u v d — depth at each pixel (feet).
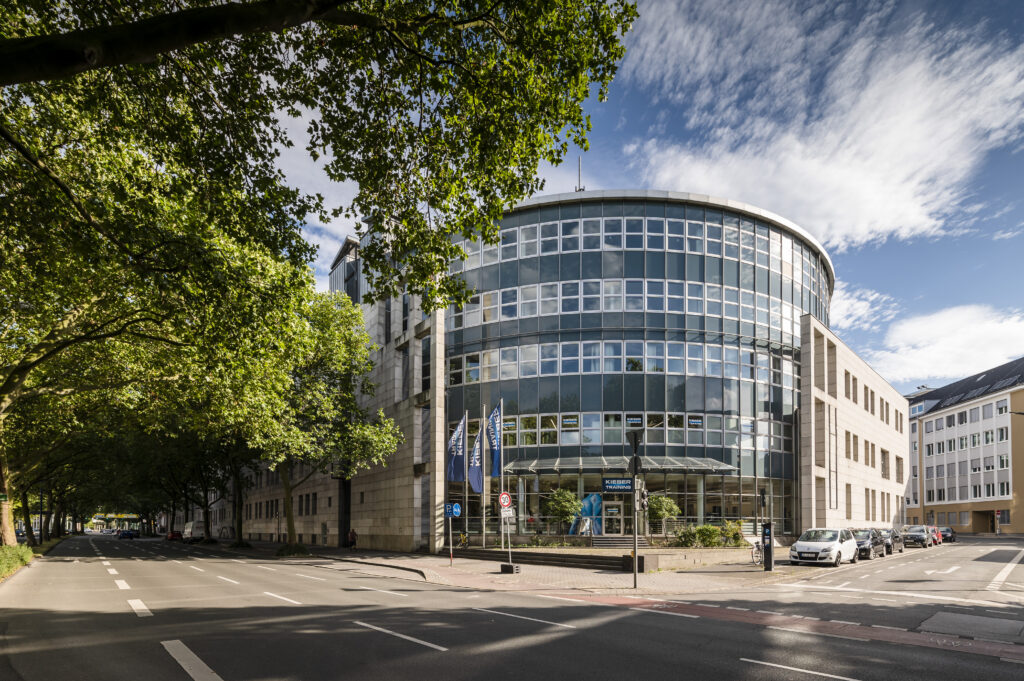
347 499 151.64
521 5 29.86
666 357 116.16
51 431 102.42
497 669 26.35
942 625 38.99
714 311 119.96
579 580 63.82
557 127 35.17
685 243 120.16
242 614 40.73
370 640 32.09
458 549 103.91
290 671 25.82
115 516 495.41
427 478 119.34
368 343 123.44
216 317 44.70
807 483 123.24
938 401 299.79
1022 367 256.73
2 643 31.35
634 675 25.80
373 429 114.21
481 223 39.19
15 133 40.19
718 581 63.10
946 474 276.41
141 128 37.83
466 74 32.81
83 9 29.76
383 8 31.45
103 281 56.18
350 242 161.27
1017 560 99.55
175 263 40.91
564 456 114.11
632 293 117.60
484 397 120.67
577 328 116.98
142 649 29.86
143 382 75.25
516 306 120.88
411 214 39.01
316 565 91.56
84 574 72.79
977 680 25.96
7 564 68.80
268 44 33.78
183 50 33.04
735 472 116.67
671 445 113.91
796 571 73.46
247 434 98.68
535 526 112.68
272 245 41.09
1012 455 237.86
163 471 179.52
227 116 35.86
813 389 126.62
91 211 39.99
